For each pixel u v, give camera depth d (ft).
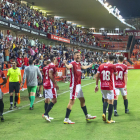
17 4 74.02
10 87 24.35
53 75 18.98
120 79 21.34
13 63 24.61
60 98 31.71
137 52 166.71
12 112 22.65
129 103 27.25
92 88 43.80
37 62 34.22
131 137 14.25
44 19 90.84
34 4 91.91
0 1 59.72
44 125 17.52
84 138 14.16
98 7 98.22
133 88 43.39
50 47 83.41
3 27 60.59
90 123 17.94
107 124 17.58
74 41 109.09
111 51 157.38
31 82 24.20
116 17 121.19
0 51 44.70
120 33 175.22
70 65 17.25
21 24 67.21
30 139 14.19
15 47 54.85
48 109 18.65
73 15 113.19
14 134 15.26
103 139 13.92
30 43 67.46
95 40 149.79
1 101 18.94
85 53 113.60
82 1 88.33
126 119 19.20
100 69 18.31
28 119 19.62
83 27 150.51
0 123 18.30
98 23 136.87
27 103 27.84
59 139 14.07
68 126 17.13
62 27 105.19
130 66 143.74
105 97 18.39
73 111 22.68
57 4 92.27
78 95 18.07
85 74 76.18
